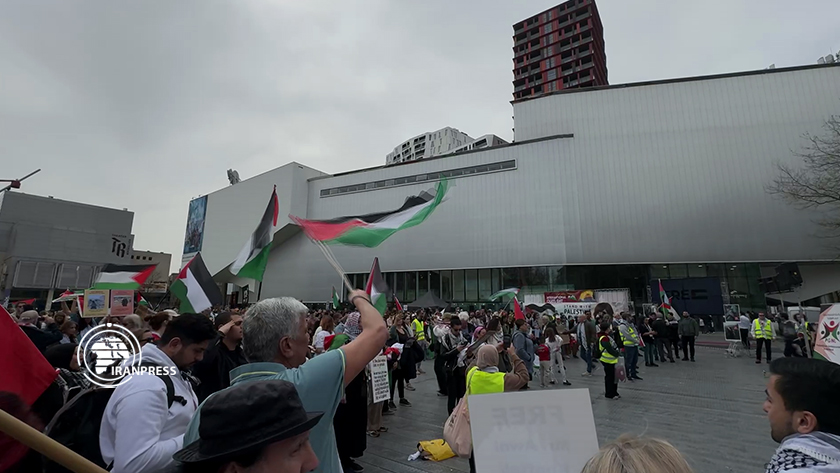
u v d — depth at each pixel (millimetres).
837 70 28562
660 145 31016
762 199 28266
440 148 121875
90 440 2051
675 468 1124
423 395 9898
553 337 11773
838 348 4824
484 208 34594
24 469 1689
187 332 2469
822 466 1487
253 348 1855
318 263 40062
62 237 40062
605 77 87750
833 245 26422
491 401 2496
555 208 32250
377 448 5957
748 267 28391
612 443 1269
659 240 29656
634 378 11508
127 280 8188
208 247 46281
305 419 1262
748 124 29562
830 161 25312
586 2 78375
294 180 41688
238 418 1159
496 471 2369
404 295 36094
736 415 7539
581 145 32719
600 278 30859
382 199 39031
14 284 29266
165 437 2082
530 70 83312
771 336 14414
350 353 1797
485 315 20719
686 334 15398
